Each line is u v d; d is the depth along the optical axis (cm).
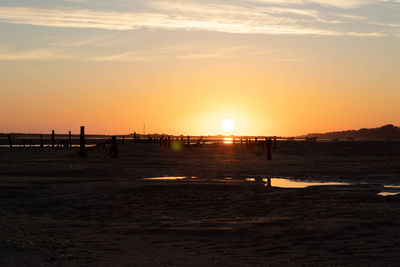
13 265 743
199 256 904
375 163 4200
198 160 4584
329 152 6619
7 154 5172
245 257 902
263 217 1398
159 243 1019
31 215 1444
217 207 1645
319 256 912
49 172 2759
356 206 1620
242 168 3525
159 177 2773
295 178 2839
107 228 1186
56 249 893
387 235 1102
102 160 4212
